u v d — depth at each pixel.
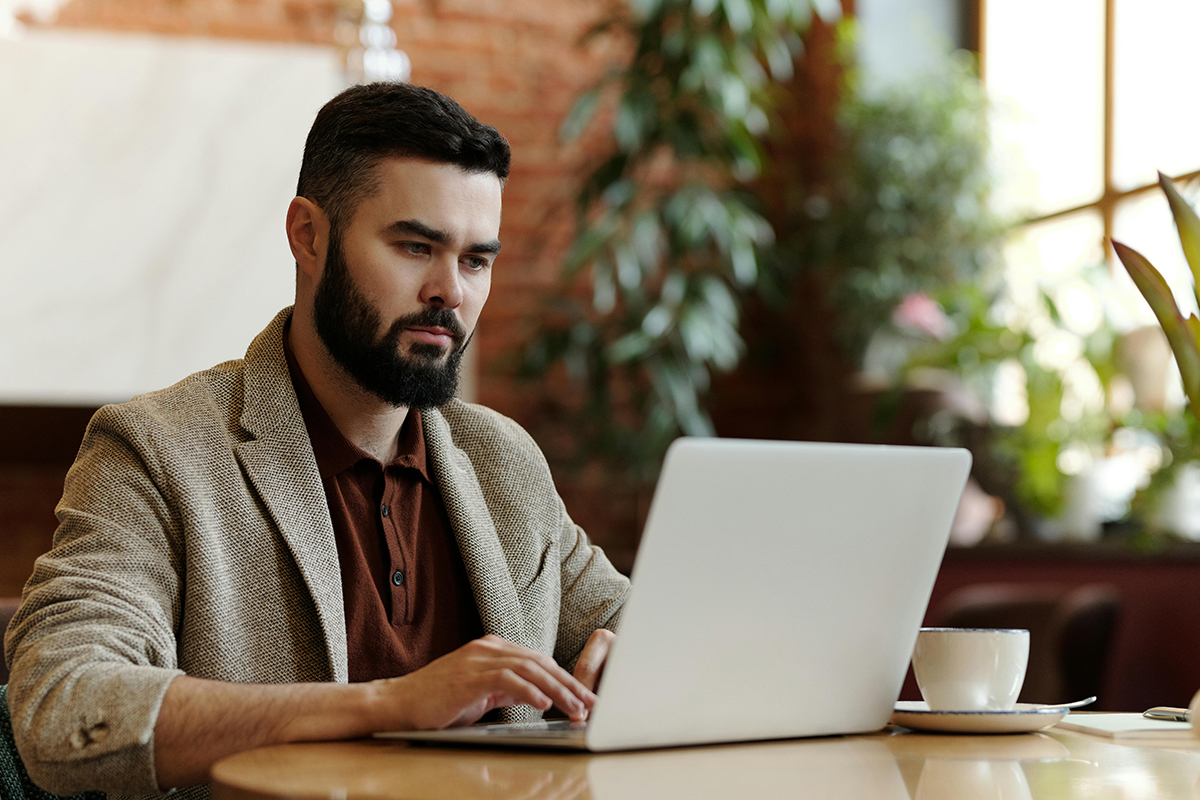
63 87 3.81
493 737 1.00
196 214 3.86
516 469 1.62
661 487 0.95
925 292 4.43
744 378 5.20
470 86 4.84
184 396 1.39
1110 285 3.76
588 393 4.75
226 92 3.90
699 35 4.56
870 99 4.64
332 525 1.41
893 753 1.03
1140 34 3.98
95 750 1.04
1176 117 3.81
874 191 4.53
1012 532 3.84
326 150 1.40
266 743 1.06
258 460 1.36
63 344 3.76
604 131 4.98
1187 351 1.09
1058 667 3.01
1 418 3.97
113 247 3.81
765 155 5.16
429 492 1.54
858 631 1.10
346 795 0.80
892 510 1.08
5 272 3.74
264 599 1.32
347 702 1.07
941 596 3.76
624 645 0.97
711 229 4.65
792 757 1.00
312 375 1.47
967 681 1.18
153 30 4.42
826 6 4.62
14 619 1.18
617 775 0.90
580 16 4.97
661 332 4.48
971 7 4.90
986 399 4.08
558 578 1.60
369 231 1.37
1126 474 3.85
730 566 1.00
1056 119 4.38
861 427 4.50
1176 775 0.93
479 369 4.81
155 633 1.18
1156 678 3.44
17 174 3.77
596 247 4.44
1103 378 3.67
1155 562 3.46
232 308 3.86
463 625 1.50
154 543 1.27
